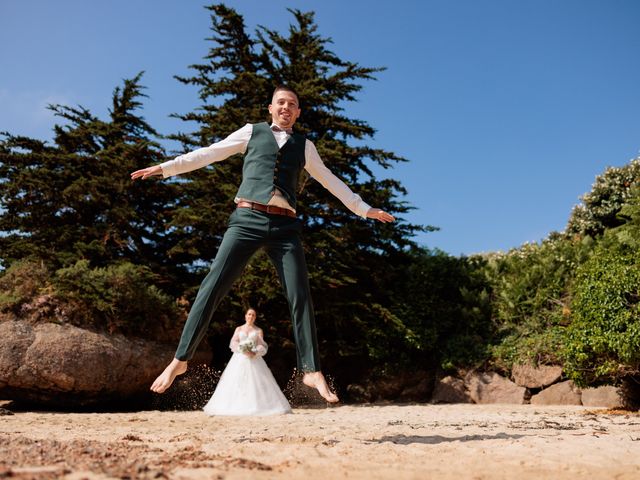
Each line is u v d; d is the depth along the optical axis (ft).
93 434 16.11
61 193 39.14
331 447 11.98
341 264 39.88
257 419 24.49
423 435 15.46
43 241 39.37
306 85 44.04
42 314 30.94
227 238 12.28
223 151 12.82
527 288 42.22
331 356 43.42
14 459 8.22
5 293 31.32
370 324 42.42
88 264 34.91
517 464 9.86
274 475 8.08
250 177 12.59
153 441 13.37
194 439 13.98
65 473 7.09
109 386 31.14
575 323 30.81
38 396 30.37
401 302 44.24
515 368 38.27
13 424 20.88
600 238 44.80
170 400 35.55
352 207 13.69
